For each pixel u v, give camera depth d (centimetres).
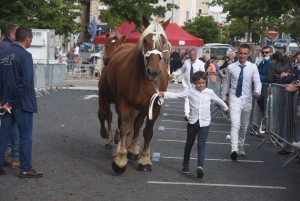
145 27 757
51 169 784
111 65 835
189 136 766
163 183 723
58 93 2080
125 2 2569
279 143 997
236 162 884
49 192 663
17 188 676
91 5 5331
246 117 910
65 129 1159
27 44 712
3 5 2567
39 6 2786
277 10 2253
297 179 772
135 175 762
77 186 695
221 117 1523
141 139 1078
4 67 696
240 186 721
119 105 762
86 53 4719
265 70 1225
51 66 2138
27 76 694
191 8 5734
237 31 5106
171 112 1576
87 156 884
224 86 905
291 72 1134
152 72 679
